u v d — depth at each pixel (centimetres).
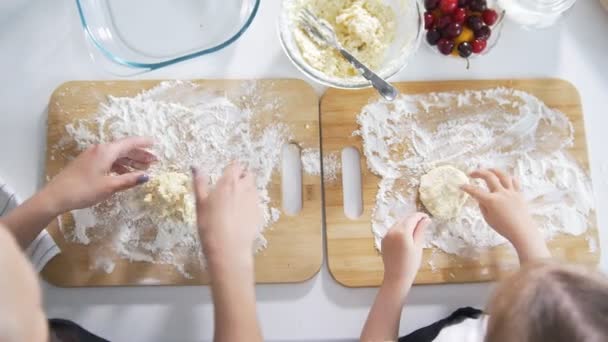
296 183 80
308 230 78
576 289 52
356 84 76
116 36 83
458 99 83
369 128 81
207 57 83
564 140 83
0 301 46
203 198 69
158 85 81
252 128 81
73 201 70
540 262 59
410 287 76
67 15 83
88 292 77
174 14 84
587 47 86
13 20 83
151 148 80
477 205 80
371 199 80
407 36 80
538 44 85
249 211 69
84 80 81
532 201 81
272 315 77
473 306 78
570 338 49
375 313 70
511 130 83
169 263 77
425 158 81
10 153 80
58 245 77
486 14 80
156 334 76
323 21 79
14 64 82
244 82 82
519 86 83
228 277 65
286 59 84
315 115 81
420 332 74
